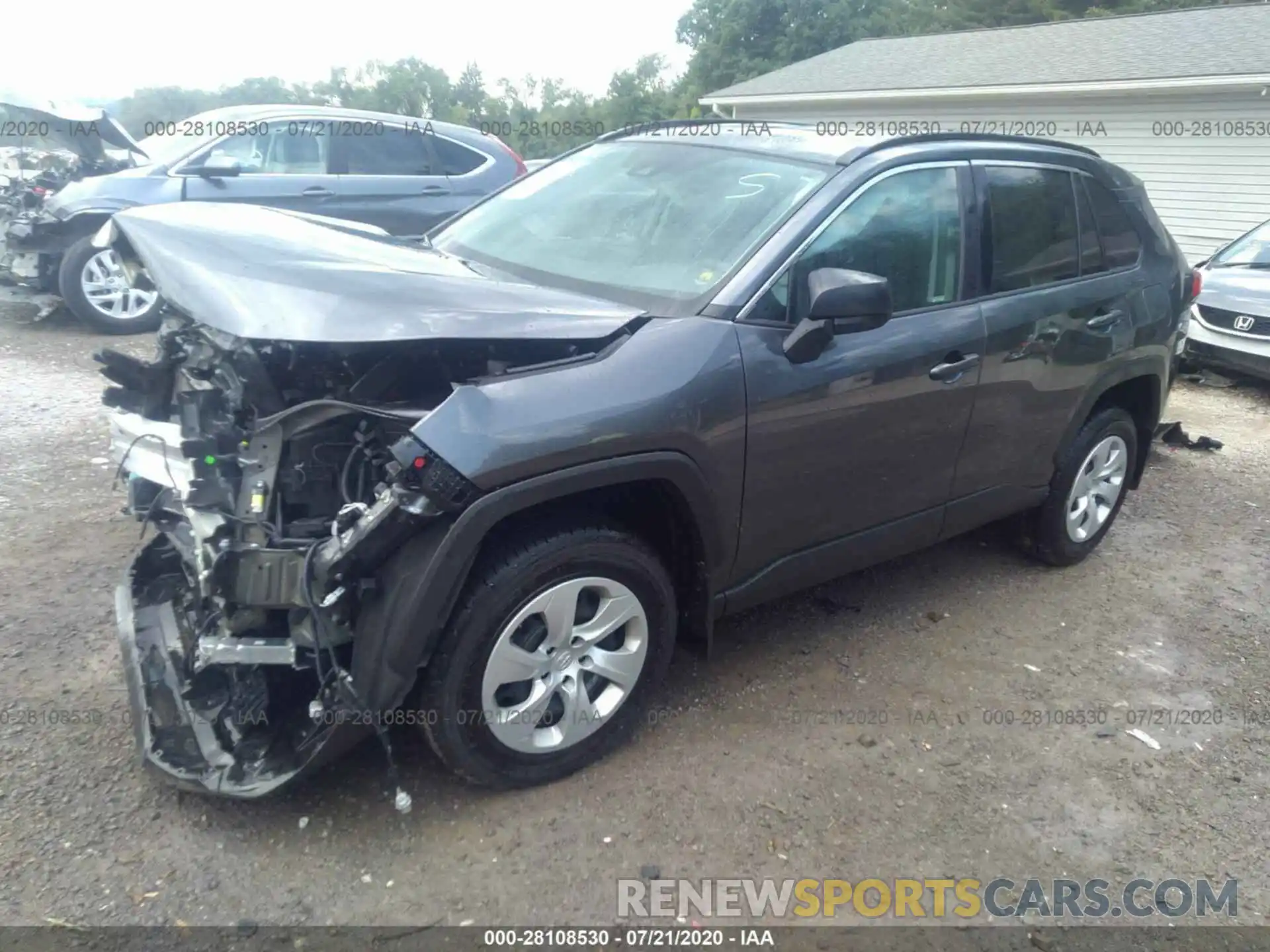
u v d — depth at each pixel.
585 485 2.74
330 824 2.82
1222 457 6.84
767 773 3.18
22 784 2.87
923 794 3.15
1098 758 3.40
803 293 3.28
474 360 2.89
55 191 8.76
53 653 3.52
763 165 3.63
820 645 3.99
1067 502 4.61
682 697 3.55
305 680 2.99
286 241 3.16
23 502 4.74
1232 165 13.35
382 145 9.11
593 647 3.03
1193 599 4.63
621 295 3.32
